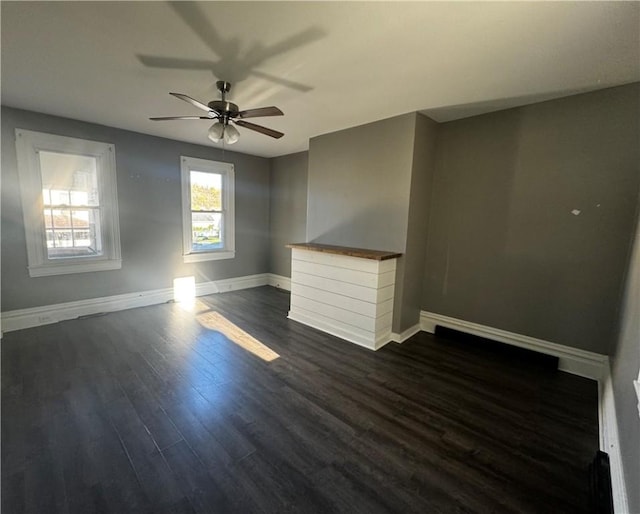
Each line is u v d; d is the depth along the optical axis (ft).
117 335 10.98
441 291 11.65
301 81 8.12
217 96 9.29
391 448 5.97
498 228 10.18
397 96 8.93
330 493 4.97
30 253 11.32
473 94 8.71
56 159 11.71
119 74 7.96
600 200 8.40
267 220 19.47
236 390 7.79
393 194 10.82
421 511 4.71
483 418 6.95
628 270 7.60
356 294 10.80
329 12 5.40
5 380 7.93
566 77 7.57
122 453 5.64
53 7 5.37
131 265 13.98
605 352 8.57
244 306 14.94
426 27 5.75
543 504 4.87
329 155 12.83
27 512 4.48
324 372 8.84
